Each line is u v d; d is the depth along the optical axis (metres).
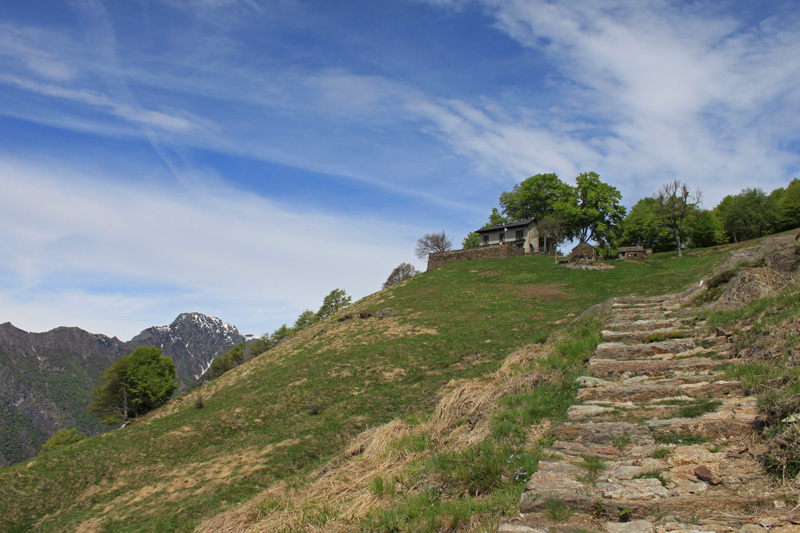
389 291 60.03
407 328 38.91
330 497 8.09
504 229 80.31
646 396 7.70
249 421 26.17
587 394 8.12
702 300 13.59
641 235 89.75
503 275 57.19
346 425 22.28
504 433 7.60
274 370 36.31
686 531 4.10
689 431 6.11
